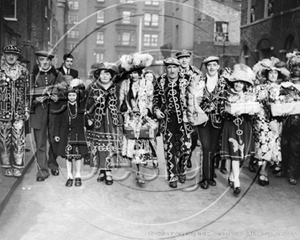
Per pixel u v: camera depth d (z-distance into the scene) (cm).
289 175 582
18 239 373
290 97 549
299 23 1008
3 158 545
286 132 588
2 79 531
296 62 571
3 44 996
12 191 500
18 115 537
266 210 470
